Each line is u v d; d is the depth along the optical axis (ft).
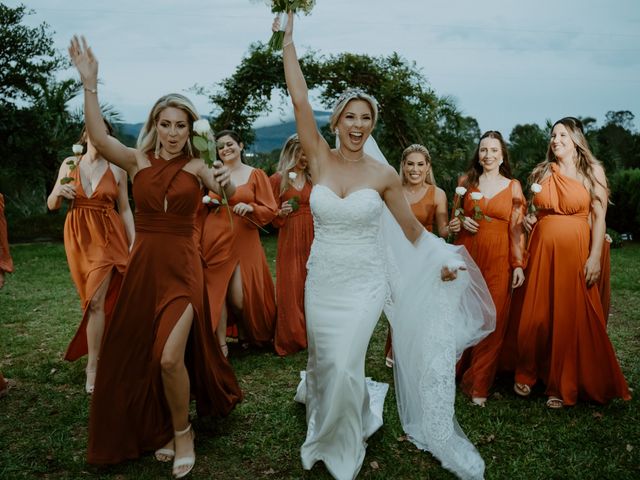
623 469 10.87
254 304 17.93
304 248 18.16
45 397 13.92
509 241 14.76
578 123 14.21
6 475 10.28
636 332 20.47
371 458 11.28
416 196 16.60
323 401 10.53
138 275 10.53
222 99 40.06
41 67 63.36
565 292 13.67
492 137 15.24
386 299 12.37
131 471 10.60
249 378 15.64
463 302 12.92
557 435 12.21
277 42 11.00
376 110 11.08
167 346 10.06
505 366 15.34
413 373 11.91
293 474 10.57
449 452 10.93
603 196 13.84
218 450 11.38
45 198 77.30
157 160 10.71
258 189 18.10
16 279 30.71
